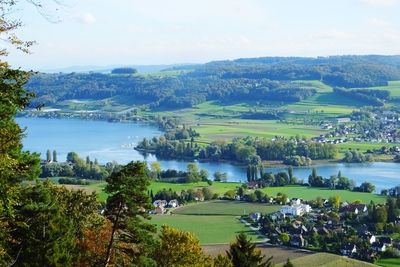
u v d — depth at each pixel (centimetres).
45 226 3841
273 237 15062
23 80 2761
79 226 5006
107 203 3916
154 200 19800
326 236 15038
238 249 4931
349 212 17862
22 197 3872
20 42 2441
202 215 17912
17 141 3009
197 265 5225
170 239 5222
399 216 17288
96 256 4459
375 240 14788
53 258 3756
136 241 4006
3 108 3016
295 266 12369
